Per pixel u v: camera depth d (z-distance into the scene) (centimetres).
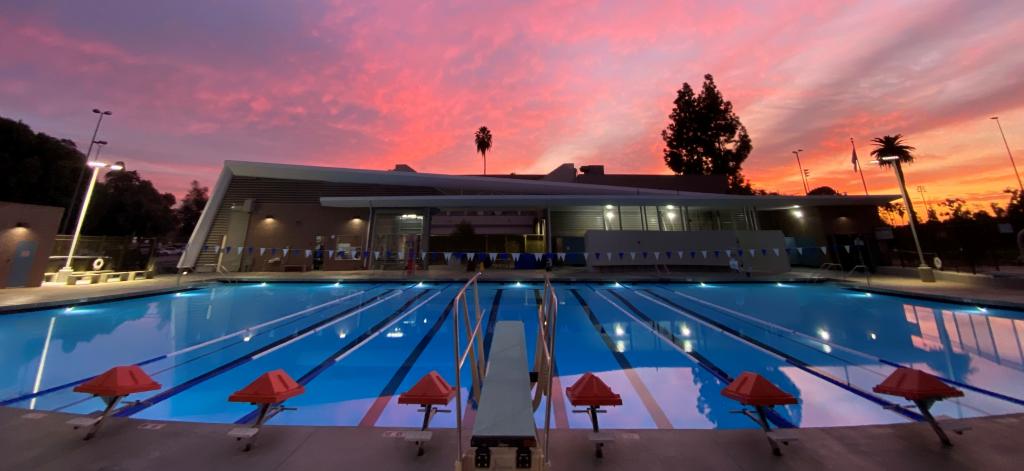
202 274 1894
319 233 2150
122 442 277
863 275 1730
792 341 751
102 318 962
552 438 287
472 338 278
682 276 1686
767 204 2045
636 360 653
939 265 1541
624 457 260
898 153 2562
